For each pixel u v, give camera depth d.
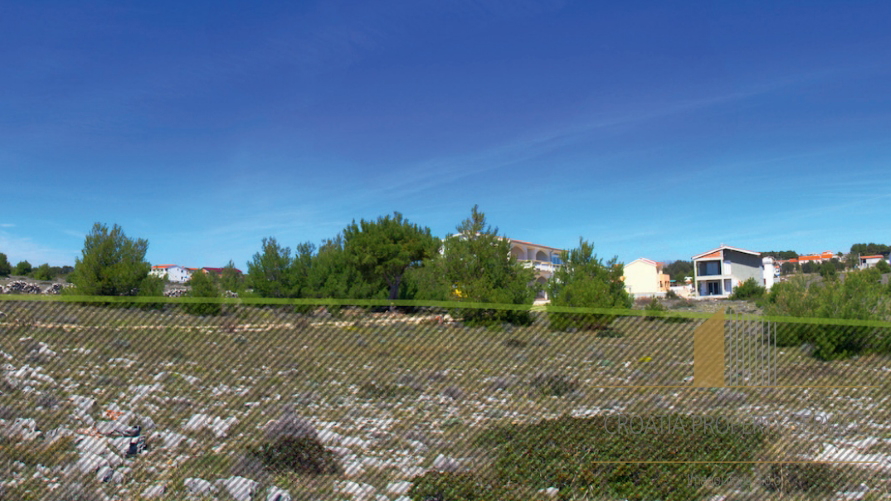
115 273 24.80
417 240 36.72
